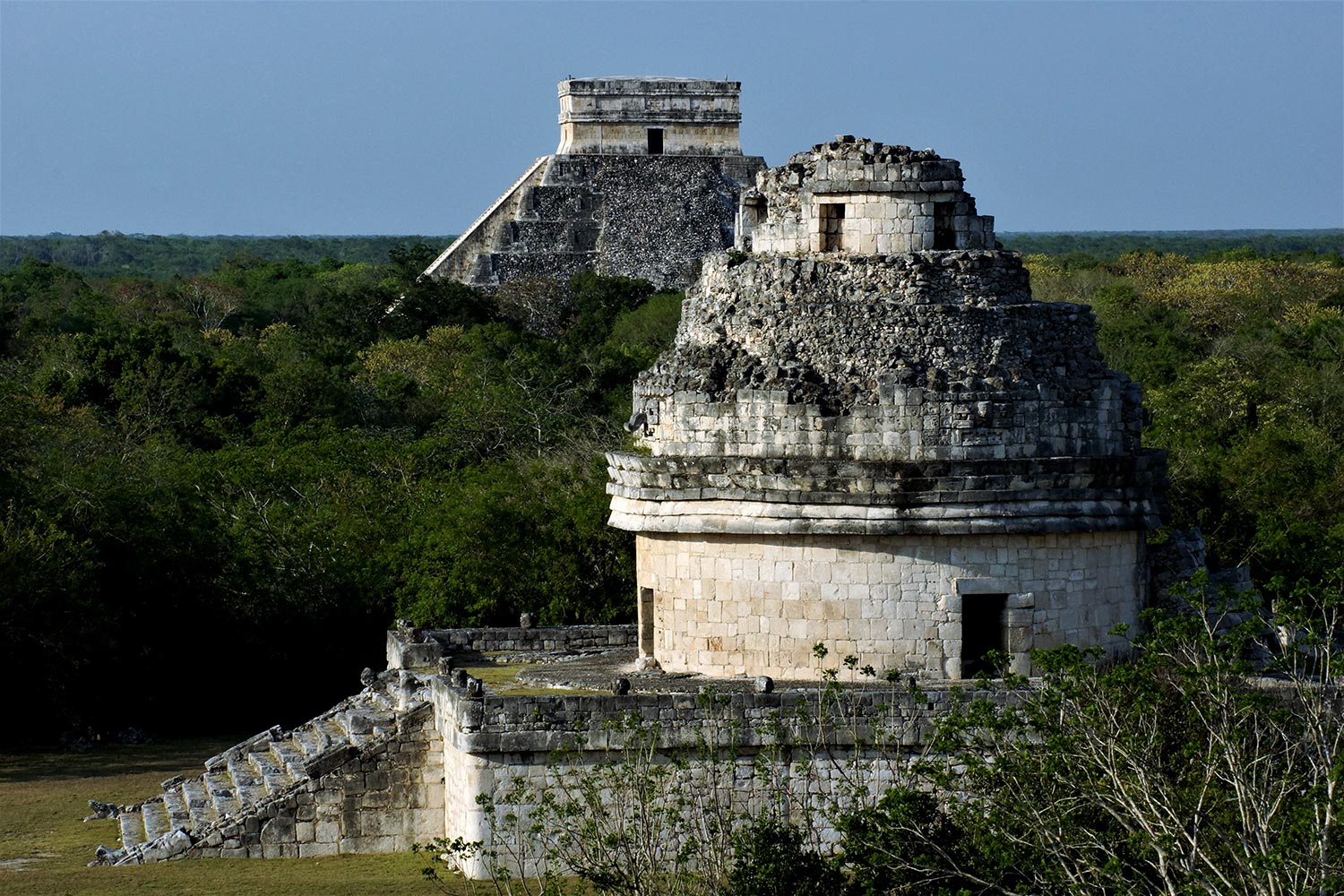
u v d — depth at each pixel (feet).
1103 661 201.98
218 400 513.04
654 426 211.20
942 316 199.93
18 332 647.97
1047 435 198.90
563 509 323.37
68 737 305.32
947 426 195.93
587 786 184.55
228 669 330.75
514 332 646.74
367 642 331.98
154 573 324.80
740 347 206.08
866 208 204.95
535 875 189.88
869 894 161.68
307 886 193.88
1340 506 364.38
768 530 198.39
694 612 204.64
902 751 188.85
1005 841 162.40
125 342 545.03
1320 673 195.52
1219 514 333.62
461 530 319.27
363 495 362.12
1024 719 185.47
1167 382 500.74
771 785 189.37
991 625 200.64
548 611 312.50
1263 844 151.33
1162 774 163.43
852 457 197.06
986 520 195.52
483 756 191.01
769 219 216.74
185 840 210.38
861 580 197.67
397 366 605.31
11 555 301.43
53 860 215.31
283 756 225.97
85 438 413.80
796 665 200.03
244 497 367.66
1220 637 189.47
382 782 210.59
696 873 179.83
